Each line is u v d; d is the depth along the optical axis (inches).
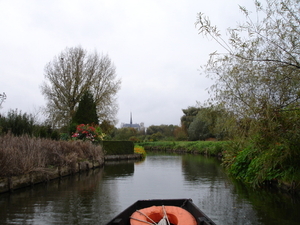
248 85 199.2
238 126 211.3
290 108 183.6
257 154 293.9
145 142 1544.0
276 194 238.5
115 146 690.8
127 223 134.5
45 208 188.7
